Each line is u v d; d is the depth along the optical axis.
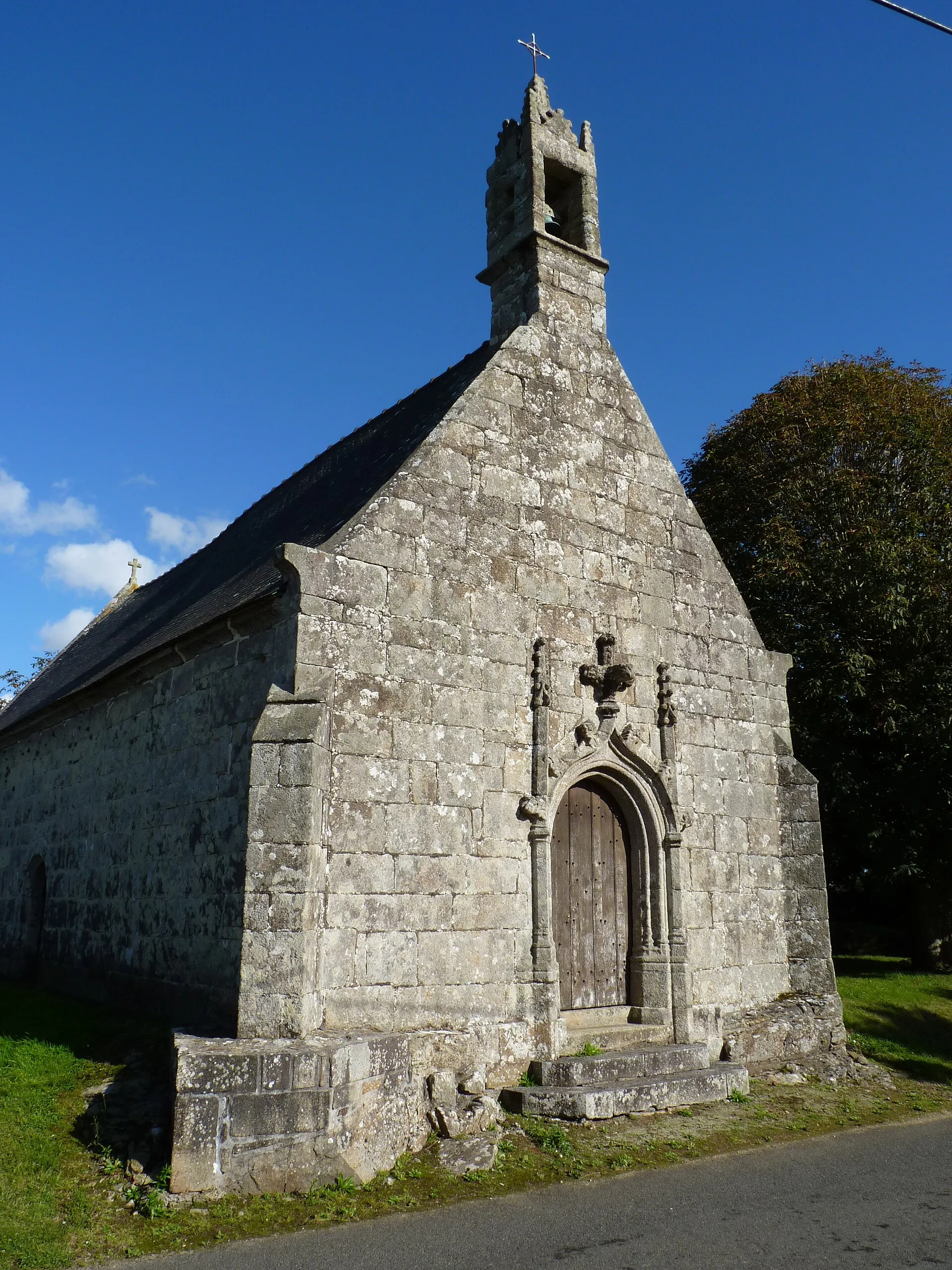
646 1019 11.38
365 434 15.42
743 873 12.87
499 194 13.62
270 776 8.70
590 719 11.58
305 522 13.23
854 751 19.55
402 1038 8.53
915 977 18.09
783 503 20.12
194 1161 7.22
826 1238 6.80
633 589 12.48
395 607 10.16
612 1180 8.10
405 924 9.59
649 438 13.30
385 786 9.72
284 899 8.39
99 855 13.55
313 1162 7.49
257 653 10.28
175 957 10.97
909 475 19.92
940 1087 11.84
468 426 11.30
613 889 11.82
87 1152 7.77
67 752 15.37
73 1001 12.92
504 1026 9.93
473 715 10.55
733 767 13.12
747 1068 11.53
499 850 10.45
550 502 11.85
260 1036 8.12
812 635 19.08
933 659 18.69
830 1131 9.79
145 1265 6.25
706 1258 6.43
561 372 12.48
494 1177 8.04
